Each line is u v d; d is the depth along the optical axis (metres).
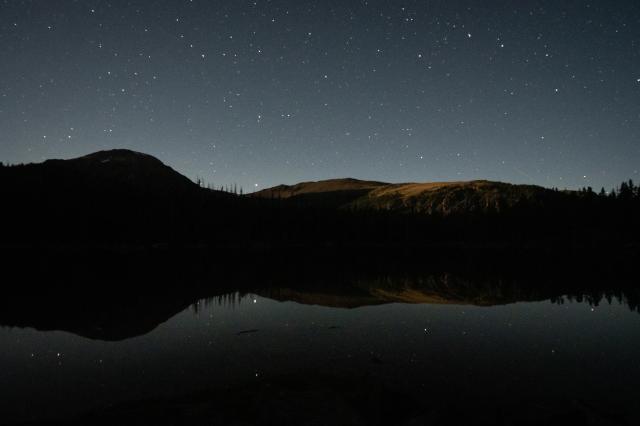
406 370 16.52
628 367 17.02
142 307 32.00
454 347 20.08
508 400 13.45
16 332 23.89
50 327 25.20
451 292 41.62
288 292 40.72
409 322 26.41
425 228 148.50
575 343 21.02
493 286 46.50
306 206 165.38
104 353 19.38
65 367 17.33
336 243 132.75
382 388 13.49
